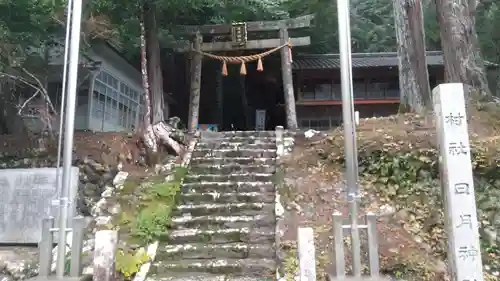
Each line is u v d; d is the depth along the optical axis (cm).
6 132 1204
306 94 2078
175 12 1298
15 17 977
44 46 1276
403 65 1198
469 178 485
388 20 2530
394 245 665
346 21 576
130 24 1227
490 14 1966
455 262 472
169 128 1145
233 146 1120
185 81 2253
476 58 1092
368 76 2056
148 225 723
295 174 917
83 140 1087
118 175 944
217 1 1391
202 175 940
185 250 683
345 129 550
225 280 608
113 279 550
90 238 706
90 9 1102
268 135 1206
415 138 869
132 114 1866
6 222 770
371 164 859
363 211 763
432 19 2195
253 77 2409
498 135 869
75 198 761
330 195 825
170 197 825
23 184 784
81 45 1192
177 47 1555
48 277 524
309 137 1136
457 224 478
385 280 512
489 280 612
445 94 504
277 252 652
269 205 807
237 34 1522
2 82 1141
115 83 1677
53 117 1246
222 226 755
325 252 645
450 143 494
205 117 2489
